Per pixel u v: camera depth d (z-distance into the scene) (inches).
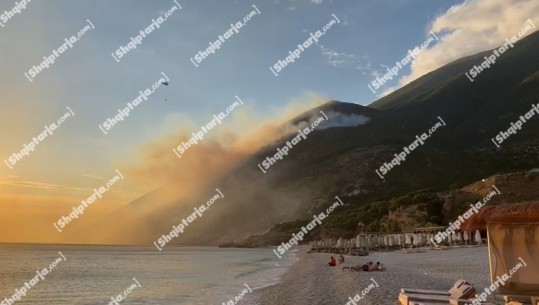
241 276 1780.3
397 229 3120.1
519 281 405.4
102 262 3314.5
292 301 780.6
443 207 3016.7
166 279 1770.4
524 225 409.4
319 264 2069.4
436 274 1011.9
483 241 2213.3
